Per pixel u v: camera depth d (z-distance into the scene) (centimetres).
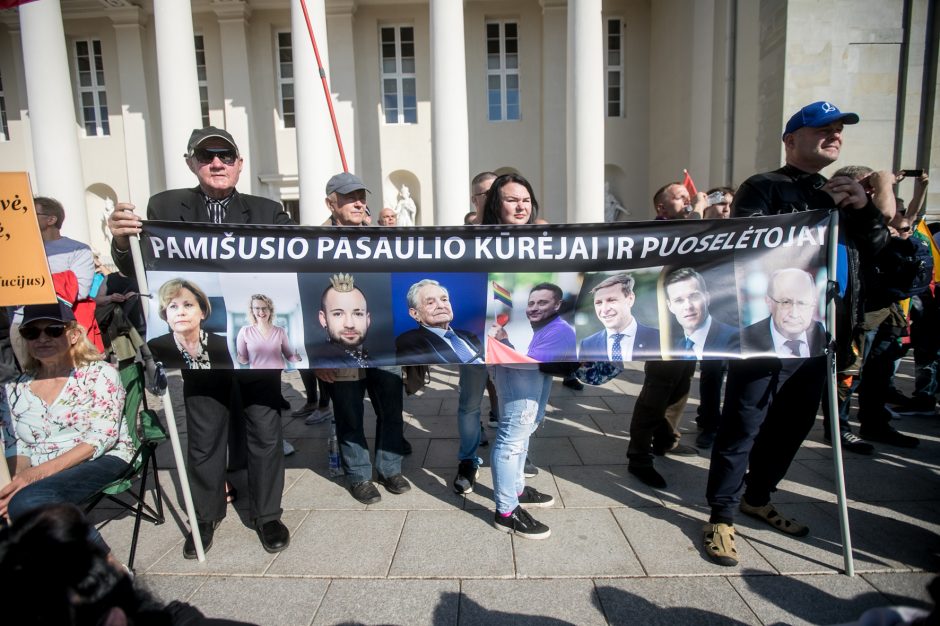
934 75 887
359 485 303
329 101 411
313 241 244
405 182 1556
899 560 231
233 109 1465
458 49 1078
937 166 897
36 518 95
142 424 256
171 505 306
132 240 230
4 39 1520
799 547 243
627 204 1584
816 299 235
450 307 251
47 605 83
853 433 388
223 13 1427
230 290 243
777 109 933
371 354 252
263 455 255
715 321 243
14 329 329
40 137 1125
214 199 269
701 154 1214
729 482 238
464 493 307
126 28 1468
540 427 426
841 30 895
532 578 223
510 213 257
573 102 1092
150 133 1509
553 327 251
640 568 229
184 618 109
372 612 204
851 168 296
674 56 1370
